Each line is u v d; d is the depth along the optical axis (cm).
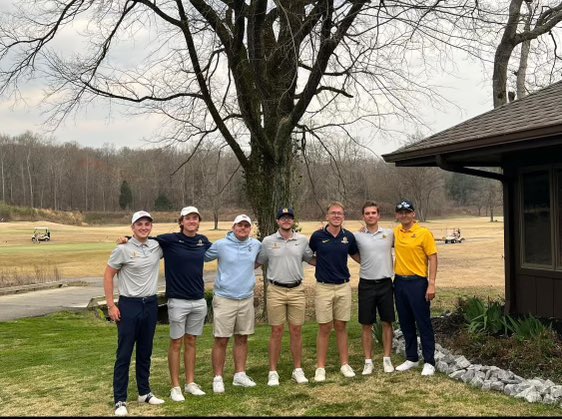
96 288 1969
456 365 591
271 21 1180
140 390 534
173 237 532
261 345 817
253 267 566
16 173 10006
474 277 2039
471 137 654
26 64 1181
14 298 1697
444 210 10069
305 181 1723
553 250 723
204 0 1084
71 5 1134
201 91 1230
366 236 602
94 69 1220
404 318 607
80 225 8656
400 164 807
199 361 731
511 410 472
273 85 1156
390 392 533
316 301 590
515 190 789
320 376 582
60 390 616
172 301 536
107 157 10631
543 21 1490
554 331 634
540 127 554
